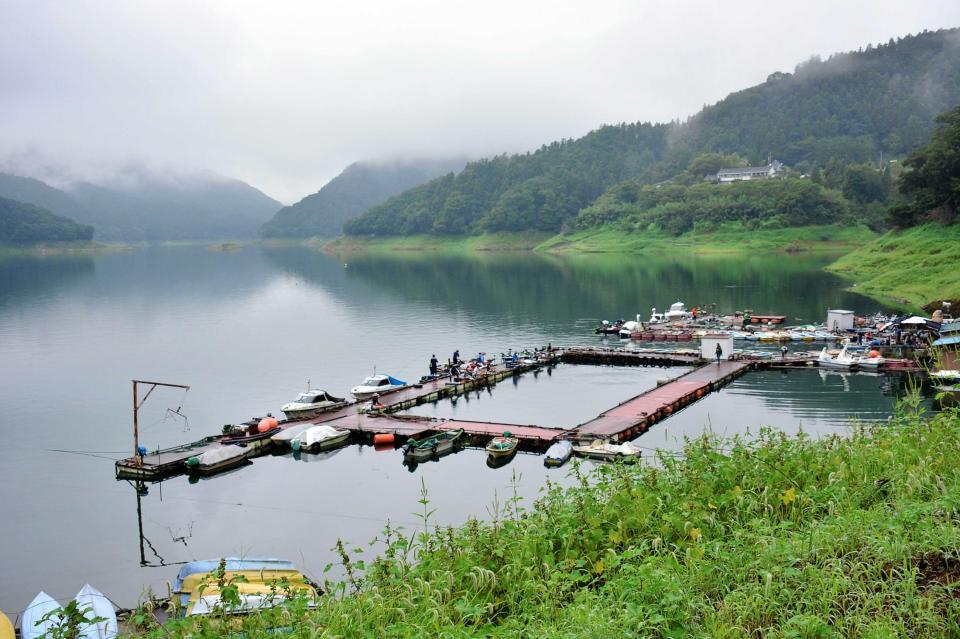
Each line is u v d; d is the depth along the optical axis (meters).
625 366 54.59
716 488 11.62
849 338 57.47
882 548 7.91
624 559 9.83
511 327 73.50
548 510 11.57
